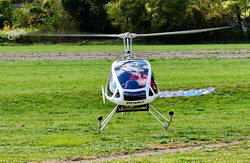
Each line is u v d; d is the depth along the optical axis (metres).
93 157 28.59
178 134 36.97
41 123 45.25
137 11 151.62
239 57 91.44
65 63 85.88
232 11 151.38
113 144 32.84
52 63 85.88
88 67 81.00
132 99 28.69
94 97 55.97
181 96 55.50
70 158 28.39
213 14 150.25
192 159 25.77
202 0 154.25
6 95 56.69
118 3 153.38
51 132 39.78
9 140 35.41
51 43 134.50
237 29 151.38
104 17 155.62
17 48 117.12
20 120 47.41
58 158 28.39
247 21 153.25
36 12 151.88
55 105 54.12
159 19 151.62
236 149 29.19
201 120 44.84
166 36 150.50
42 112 51.69
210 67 78.19
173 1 149.38
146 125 42.28
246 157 26.31
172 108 52.19
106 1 157.75
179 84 61.03
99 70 77.62
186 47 120.19
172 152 29.30
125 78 29.12
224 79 64.31
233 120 44.22
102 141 34.47
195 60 87.81
